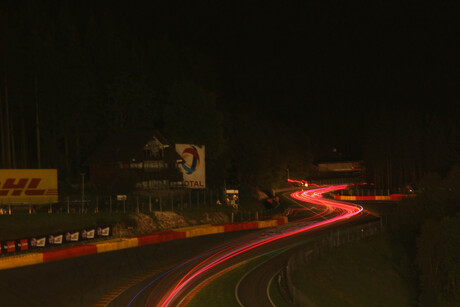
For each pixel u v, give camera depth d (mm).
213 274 32625
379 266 47062
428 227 48531
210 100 80938
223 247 43281
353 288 39031
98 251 37250
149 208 53156
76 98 76312
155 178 67188
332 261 43188
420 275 46062
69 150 81125
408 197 63469
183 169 72688
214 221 58594
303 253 41531
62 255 34438
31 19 79062
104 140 75938
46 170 51062
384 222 63562
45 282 28547
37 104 70938
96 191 63250
